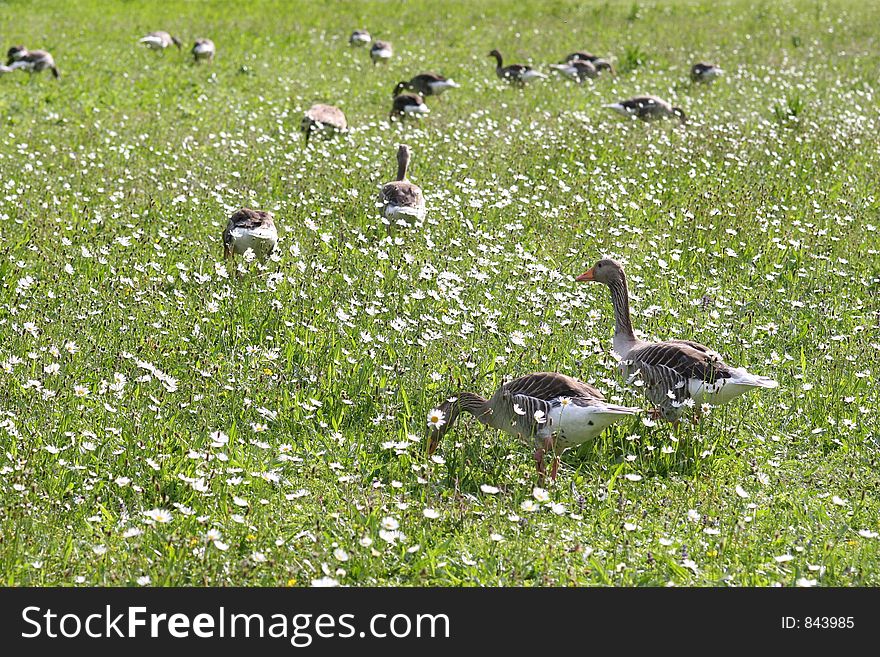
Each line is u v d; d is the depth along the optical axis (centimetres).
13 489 1021
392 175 2255
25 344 1323
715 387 1145
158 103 2994
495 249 1741
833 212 2044
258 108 2941
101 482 1041
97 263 1653
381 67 3653
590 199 2106
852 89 3225
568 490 1088
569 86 3338
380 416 1177
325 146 2447
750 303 1597
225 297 1490
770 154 2416
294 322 1429
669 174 2294
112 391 1202
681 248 1858
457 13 4831
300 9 4938
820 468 1155
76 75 3397
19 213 1916
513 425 1099
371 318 1450
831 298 1634
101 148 2431
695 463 1132
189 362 1312
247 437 1171
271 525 1006
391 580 941
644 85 3338
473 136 2548
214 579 920
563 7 4988
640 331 1462
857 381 1338
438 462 1079
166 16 4697
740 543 1002
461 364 1313
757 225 1966
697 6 5016
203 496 1032
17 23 4412
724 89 3262
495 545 988
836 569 961
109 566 938
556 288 1611
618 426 1200
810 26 4422
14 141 2480
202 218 1938
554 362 1353
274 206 2017
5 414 1123
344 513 1029
